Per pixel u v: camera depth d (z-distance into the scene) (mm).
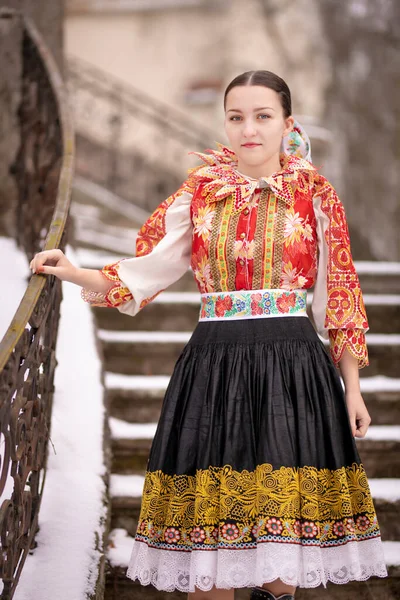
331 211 2498
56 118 4117
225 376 2383
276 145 2508
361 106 12312
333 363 2549
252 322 2422
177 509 2348
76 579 2693
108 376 4367
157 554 2377
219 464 2326
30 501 2568
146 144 13812
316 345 2443
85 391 3725
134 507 3371
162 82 16219
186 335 4672
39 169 4301
